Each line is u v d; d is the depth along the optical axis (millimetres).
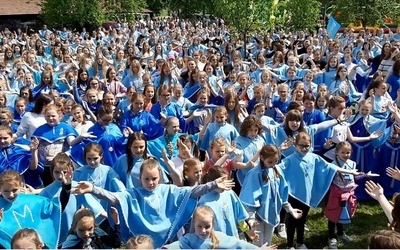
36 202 5281
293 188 6359
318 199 6469
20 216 5125
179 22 39031
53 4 36281
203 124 9031
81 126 8000
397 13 29672
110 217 5391
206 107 9555
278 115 9297
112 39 25797
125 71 13531
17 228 5047
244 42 19516
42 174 7121
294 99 9406
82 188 5066
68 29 37062
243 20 19234
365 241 6824
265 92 9820
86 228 4691
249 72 14336
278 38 22578
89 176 6102
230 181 5328
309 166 6422
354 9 29344
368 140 7816
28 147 6961
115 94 11383
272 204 5992
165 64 11922
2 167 6664
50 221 5297
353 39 21641
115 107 9211
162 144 7301
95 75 13406
